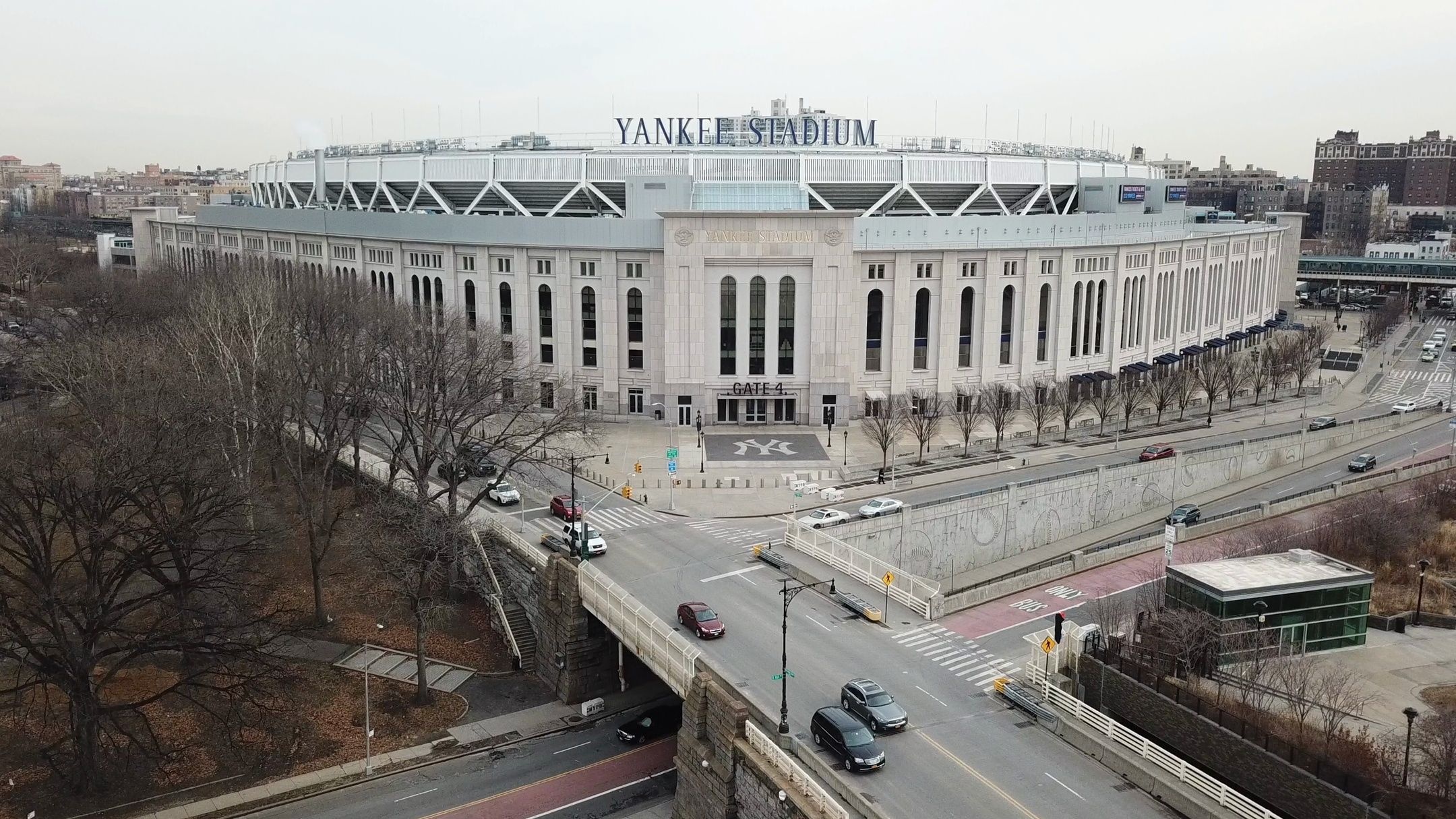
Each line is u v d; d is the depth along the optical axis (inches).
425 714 2466.8
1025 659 2206.0
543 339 4717.0
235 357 3270.2
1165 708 1897.1
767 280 4352.9
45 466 2240.4
